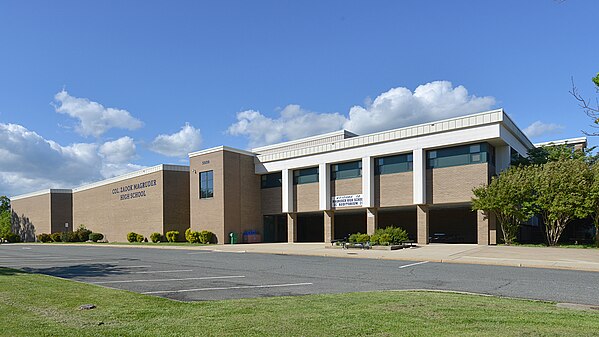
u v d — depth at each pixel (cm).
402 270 1548
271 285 1185
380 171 3269
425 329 633
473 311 762
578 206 2464
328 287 1147
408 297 923
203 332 633
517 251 2236
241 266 1734
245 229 3831
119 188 4906
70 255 2575
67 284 1145
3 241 6378
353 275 1414
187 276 1406
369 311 764
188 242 3853
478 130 2756
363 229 4344
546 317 713
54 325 688
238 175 3831
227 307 820
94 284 1195
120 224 4856
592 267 1527
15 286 1105
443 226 3872
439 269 1573
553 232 2648
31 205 6519
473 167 2825
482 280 1266
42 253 2830
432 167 3011
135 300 900
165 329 654
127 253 2697
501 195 2586
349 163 3466
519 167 2719
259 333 622
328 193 3528
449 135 2883
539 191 2569
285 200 3784
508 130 2928
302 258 2116
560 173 2530
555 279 1276
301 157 3697
